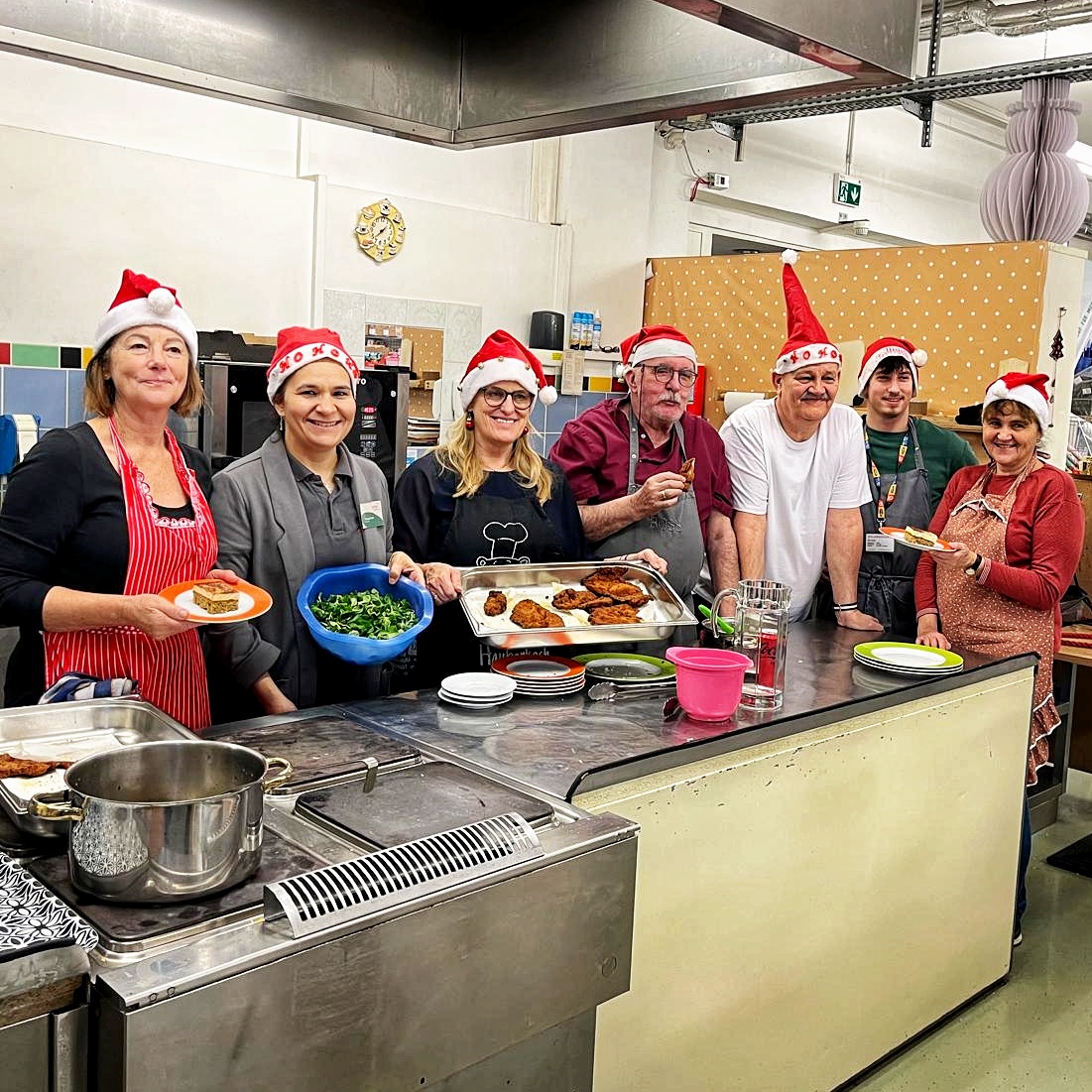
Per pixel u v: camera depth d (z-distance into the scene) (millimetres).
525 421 2699
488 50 2377
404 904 1319
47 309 3713
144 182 3887
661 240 5988
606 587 2604
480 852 1426
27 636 2170
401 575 2361
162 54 2047
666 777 2004
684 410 3221
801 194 6719
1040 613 3217
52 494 2035
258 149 4250
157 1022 1116
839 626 3244
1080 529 3199
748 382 5418
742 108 2027
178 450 2254
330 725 2018
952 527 3363
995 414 3250
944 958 2830
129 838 1281
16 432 3525
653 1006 2062
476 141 2451
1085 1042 2814
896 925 2646
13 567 2000
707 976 2166
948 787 2727
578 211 5395
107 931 1242
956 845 2793
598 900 1564
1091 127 7832
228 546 2279
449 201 4898
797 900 2346
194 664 2242
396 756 1857
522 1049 1562
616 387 5605
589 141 5383
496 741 2002
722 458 3344
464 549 2643
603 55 2154
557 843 1519
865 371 3596
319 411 2289
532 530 2707
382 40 2309
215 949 1196
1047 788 4164
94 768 1421
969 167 8203
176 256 4004
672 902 2059
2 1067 1106
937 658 2688
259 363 3609
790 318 3297
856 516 3379
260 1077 1207
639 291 5730
